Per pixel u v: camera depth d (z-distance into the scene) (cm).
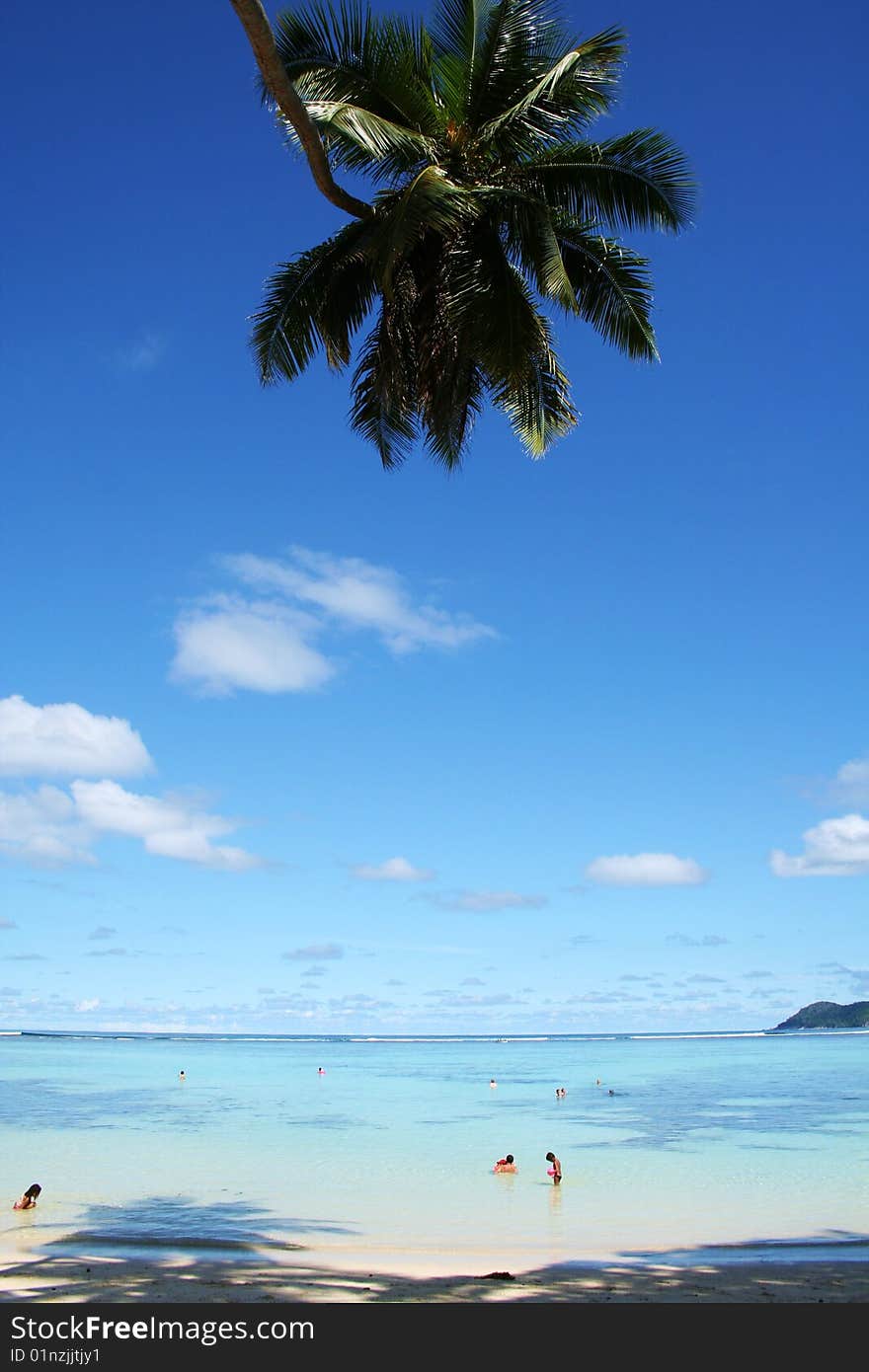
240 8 991
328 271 1714
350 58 1585
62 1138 3397
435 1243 1703
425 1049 18725
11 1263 1498
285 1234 1777
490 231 1612
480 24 1678
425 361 1661
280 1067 10400
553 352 1764
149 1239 1719
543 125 1603
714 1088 6231
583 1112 4506
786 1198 2172
